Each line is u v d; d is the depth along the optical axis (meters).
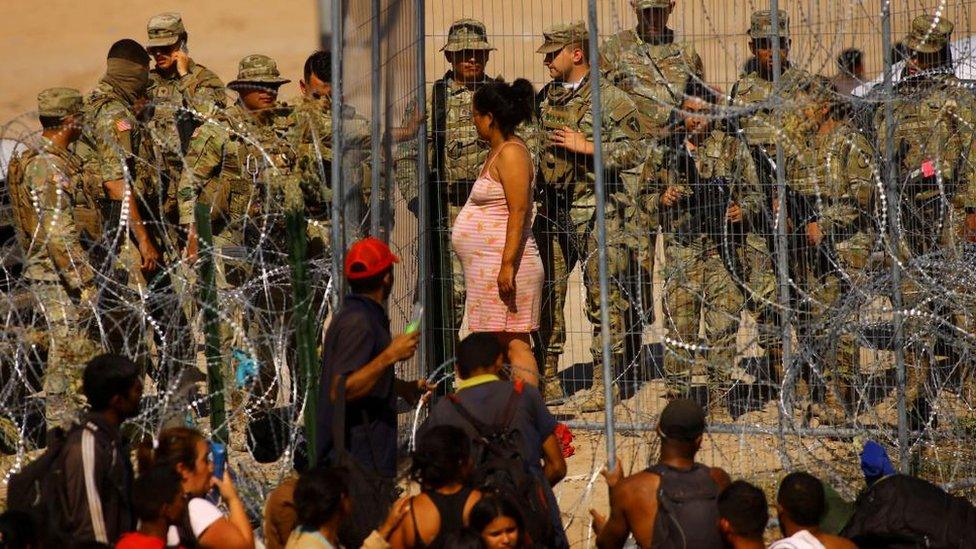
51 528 11.81
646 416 19.64
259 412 18.17
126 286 18.20
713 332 19.80
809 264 19.72
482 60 19.94
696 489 12.70
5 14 42.78
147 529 11.84
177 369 17.92
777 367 19.77
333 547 12.23
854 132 19.03
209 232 16.62
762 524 12.26
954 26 19.52
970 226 19.05
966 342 17.69
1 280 19.14
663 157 19.97
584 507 17.23
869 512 13.47
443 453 12.64
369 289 14.27
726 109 17.53
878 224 17.70
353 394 13.80
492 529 12.20
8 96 42.66
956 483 17.08
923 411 18.77
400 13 18.84
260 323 17.34
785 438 18.31
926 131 19.12
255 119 19.75
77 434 12.49
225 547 12.20
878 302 19.73
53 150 18.48
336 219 16.56
